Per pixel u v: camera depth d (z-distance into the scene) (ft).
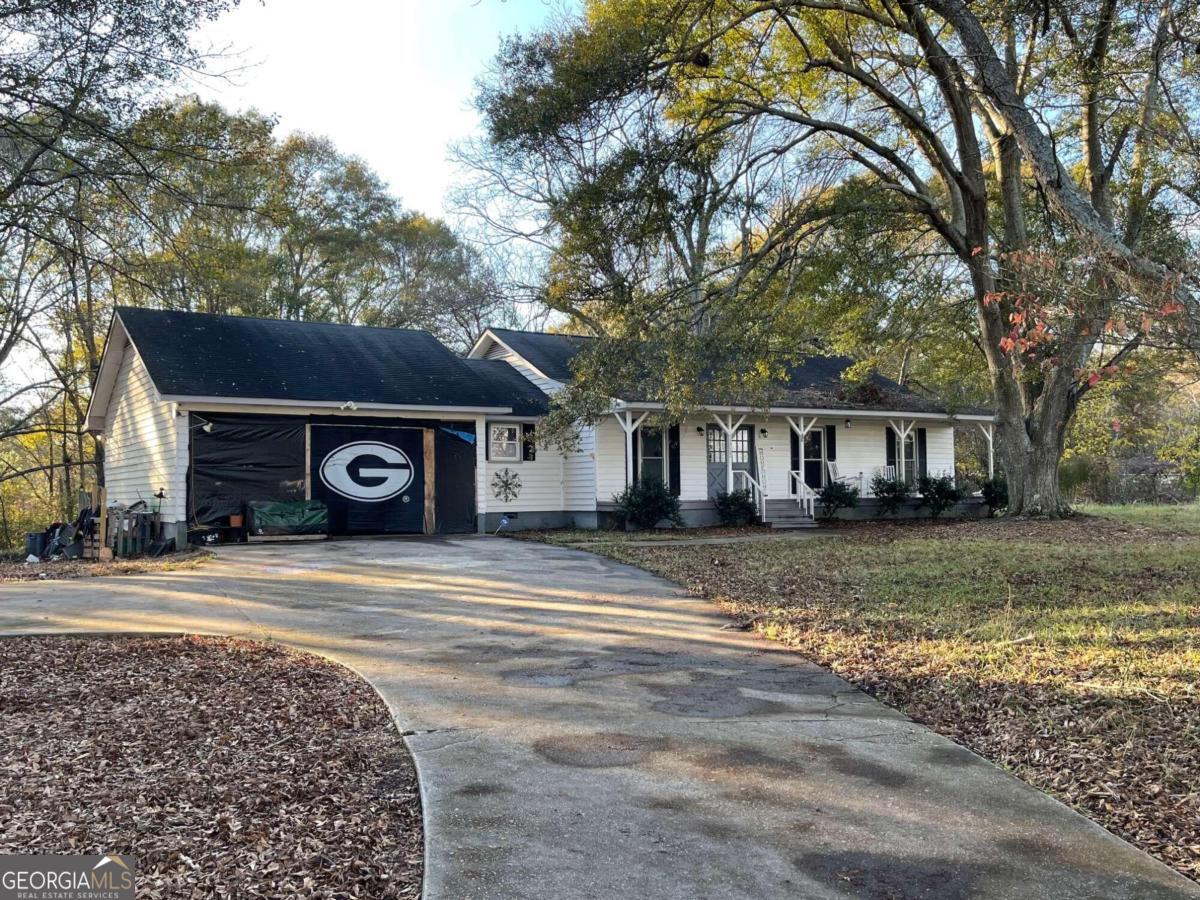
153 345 55.16
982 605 30.27
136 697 19.52
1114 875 11.58
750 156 44.73
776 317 43.21
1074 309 19.16
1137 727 17.02
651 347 40.14
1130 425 80.84
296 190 111.45
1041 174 27.96
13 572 44.45
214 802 13.42
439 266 131.03
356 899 10.64
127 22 28.07
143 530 52.13
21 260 76.23
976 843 12.51
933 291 64.44
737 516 67.62
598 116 36.24
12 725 17.19
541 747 16.39
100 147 31.65
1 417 95.61
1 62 27.71
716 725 17.98
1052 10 31.65
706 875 11.41
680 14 36.47
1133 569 38.04
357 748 16.33
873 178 58.70
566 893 10.84
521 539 56.70
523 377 73.41
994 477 81.15
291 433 55.57
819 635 26.30
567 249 40.24
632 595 34.17
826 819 13.28
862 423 78.07
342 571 40.60
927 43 39.99
